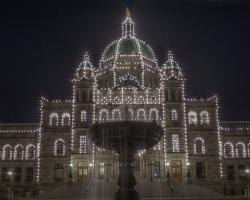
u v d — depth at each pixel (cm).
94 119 8556
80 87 8700
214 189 7788
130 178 3503
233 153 9150
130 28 10544
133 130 3334
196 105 8838
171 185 6806
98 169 8275
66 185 7300
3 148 9269
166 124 8494
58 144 8681
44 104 8850
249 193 6197
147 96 8975
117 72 9656
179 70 8856
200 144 8644
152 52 10419
